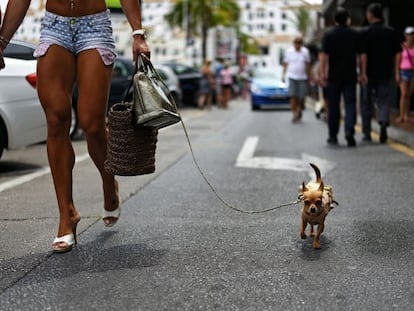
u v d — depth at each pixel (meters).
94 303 3.16
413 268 3.70
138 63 4.01
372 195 5.88
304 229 4.29
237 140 11.06
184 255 3.98
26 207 5.45
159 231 4.58
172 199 5.76
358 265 3.76
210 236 4.44
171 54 56.94
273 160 8.31
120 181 6.70
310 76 15.73
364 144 10.02
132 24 4.07
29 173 7.37
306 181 6.70
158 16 56.53
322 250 4.08
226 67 24.39
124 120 3.79
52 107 3.97
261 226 4.72
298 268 3.71
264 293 3.29
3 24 4.09
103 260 3.87
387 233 4.50
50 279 3.52
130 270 3.67
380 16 9.92
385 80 10.01
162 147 9.96
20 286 3.41
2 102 7.12
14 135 7.25
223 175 7.12
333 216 5.04
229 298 3.22
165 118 3.75
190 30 45.19
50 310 3.07
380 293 3.29
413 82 12.71
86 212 5.21
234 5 46.91
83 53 3.97
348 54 9.64
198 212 5.22
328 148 9.57
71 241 4.05
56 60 3.95
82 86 3.98
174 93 20.08
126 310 3.06
